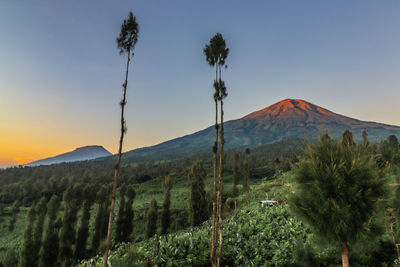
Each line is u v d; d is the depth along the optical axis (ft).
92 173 580.30
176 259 40.01
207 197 155.94
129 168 630.33
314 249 28.40
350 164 20.95
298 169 22.95
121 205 150.10
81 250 125.08
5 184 502.38
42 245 114.21
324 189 20.59
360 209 19.63
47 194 337.93
